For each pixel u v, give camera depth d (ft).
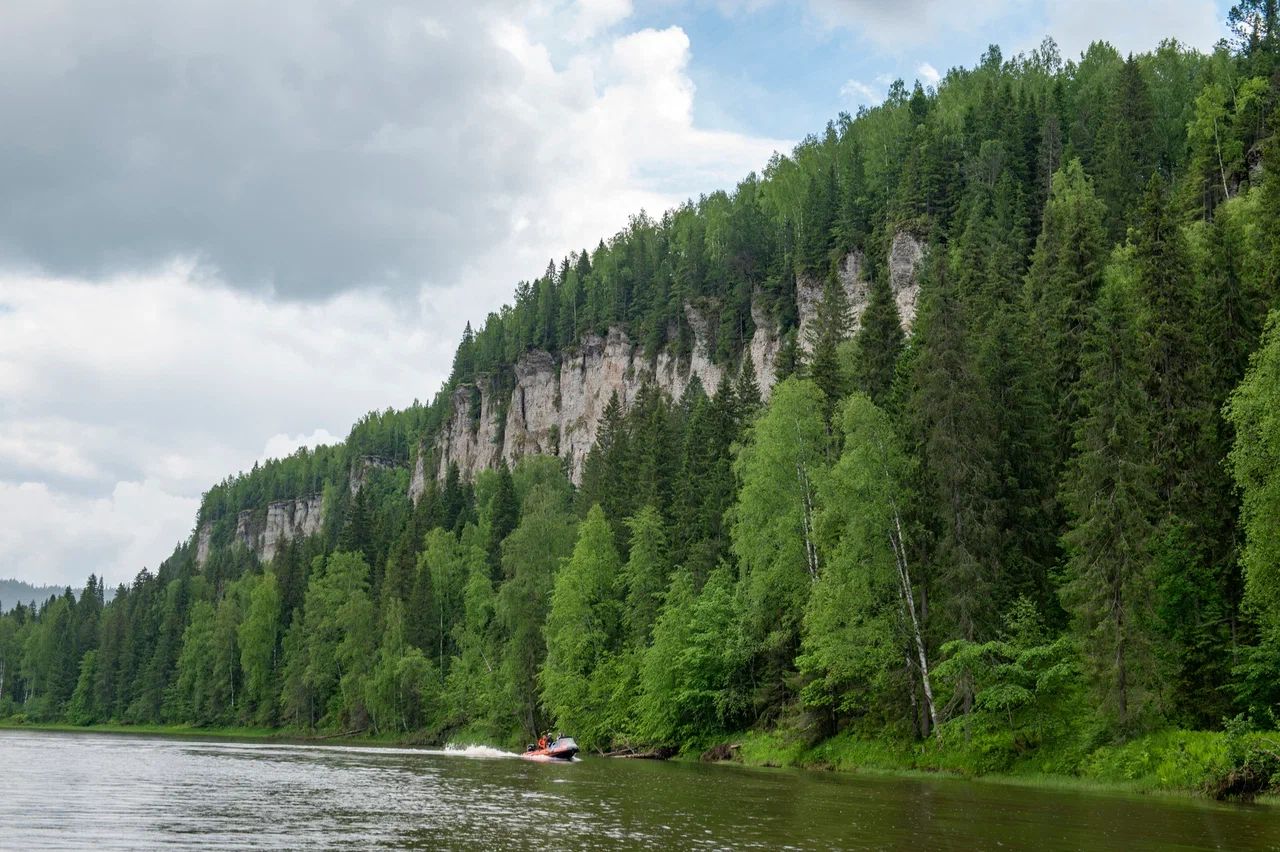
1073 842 89.30
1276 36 384.27
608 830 97.60
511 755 258.78
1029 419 179.52
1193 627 147.33
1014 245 357.82
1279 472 121.70
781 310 567.18
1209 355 164.04
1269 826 99.40
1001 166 428.97
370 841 90.43
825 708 194.08
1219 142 307.99
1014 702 159.02
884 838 91.66
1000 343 183.11
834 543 179.52
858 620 174.91
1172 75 485.15
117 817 108.17
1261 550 122.72
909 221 451.53
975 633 160.56
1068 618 171.53
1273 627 129.59
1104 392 152.35
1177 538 152.05
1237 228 192.75
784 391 207.10
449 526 517.55
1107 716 146.10
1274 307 157.58
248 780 161.89
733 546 209.77
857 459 173.99
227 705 497.46
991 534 162.40
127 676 575.38
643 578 260.83
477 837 92.73
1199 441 155.63
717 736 228.02
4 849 85.10
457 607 407.23
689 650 220.64
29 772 174.40
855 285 492.95
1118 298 156.25
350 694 395.96
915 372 175.22
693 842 89.25
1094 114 446.19
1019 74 640.17
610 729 255.29
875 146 590.55
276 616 491.72
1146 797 126.82
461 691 337.52
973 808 114.62
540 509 336.90
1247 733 126.82
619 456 373.61
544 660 296.92
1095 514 147.33
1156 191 170.30
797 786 145.38
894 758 173.27
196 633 527.40
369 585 461.37
